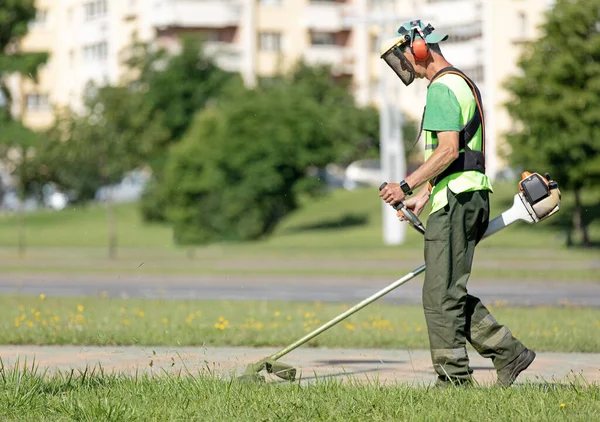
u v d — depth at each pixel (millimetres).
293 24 186500
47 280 61688
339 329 26469
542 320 29812
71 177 92375
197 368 18000
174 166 88438
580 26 83125
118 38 191000
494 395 13984
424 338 24203
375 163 151500
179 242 87875
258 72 183000
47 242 111062
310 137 100625
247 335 24375
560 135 83438
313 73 159125
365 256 82938
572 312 33812
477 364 20031
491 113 170875
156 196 106875
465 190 14688
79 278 63719
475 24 173000
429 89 14898
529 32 170125
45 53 95500
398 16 82062
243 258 83062
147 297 45250
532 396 14000
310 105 101875
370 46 191500
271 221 103375
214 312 32844
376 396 13883
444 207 14742
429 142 15055
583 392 14266
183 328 25859
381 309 35219
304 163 100750
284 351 15938
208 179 88312
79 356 20500
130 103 88688
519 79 85000
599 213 97938
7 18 92625
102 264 77875
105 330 24828
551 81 83375
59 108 90938
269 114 99188
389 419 12734
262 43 185000
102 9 194500
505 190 103000
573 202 102312
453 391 14203
